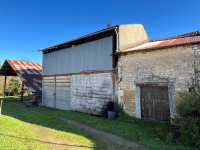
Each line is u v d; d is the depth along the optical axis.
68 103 12.26
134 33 10.62
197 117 5.51
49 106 14.05
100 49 10.17
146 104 8.10
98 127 7.36
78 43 11.84
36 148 4.47
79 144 5.19
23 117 9.24
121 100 8.93
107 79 9.68
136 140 5.77
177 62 7.04
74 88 11.80
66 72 12.58
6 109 12.09
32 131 6.23
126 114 8.66
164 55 7.45
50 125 7.47
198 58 6.50
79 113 10.72
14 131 5.76
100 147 5.07
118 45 9.29
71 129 6.88
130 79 8.62
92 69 10.57
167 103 7.41
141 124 7.66
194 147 5.09
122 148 5.06
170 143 5.45
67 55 12.60
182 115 5.91
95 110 10.21
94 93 10.35
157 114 7.71
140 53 8.28
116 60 9.42
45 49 14.42
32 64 19.50
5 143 4.48
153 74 7.75
